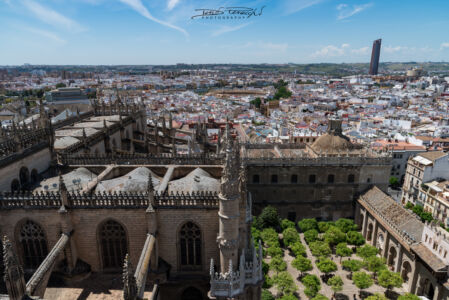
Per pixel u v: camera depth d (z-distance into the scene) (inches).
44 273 1141.7
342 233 3093.0
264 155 3880.4
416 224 2682.1
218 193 1339.8
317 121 7755.9
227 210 1219.9
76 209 1350.9
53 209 1342.3
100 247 1416.1
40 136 1740.9
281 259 2610.7
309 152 3993.6
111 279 1409.9
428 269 2287.2
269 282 2361.0
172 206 1343.5
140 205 1350.9
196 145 3198.8
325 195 3732.8
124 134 3139.8
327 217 3796.8
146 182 1537.9
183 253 1434.5
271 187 3722.9
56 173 1807.3
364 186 3693.4
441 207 3752.5
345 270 2842.0
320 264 2600.9
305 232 3189.0
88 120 3184.1
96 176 1754.4
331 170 3649.1
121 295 1314.0
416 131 6505.9
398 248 2721.5
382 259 2659.9
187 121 7869.1
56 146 2151.8
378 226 3142.2
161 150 3166.8
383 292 2522.1
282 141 5516.7
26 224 1371.8
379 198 3344.0
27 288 1048.2
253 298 1400.1
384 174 3654.0
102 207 1343.5
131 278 995.3
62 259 1379.2
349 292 2532.0
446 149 5280.5
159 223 1373.0
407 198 4471.0
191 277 1437.0
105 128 2613.2
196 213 1352.1
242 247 1359.5
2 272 1325.0
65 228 1336.1
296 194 3742.6
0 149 1451.8
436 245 2271.2
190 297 1482.5
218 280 1261.1
